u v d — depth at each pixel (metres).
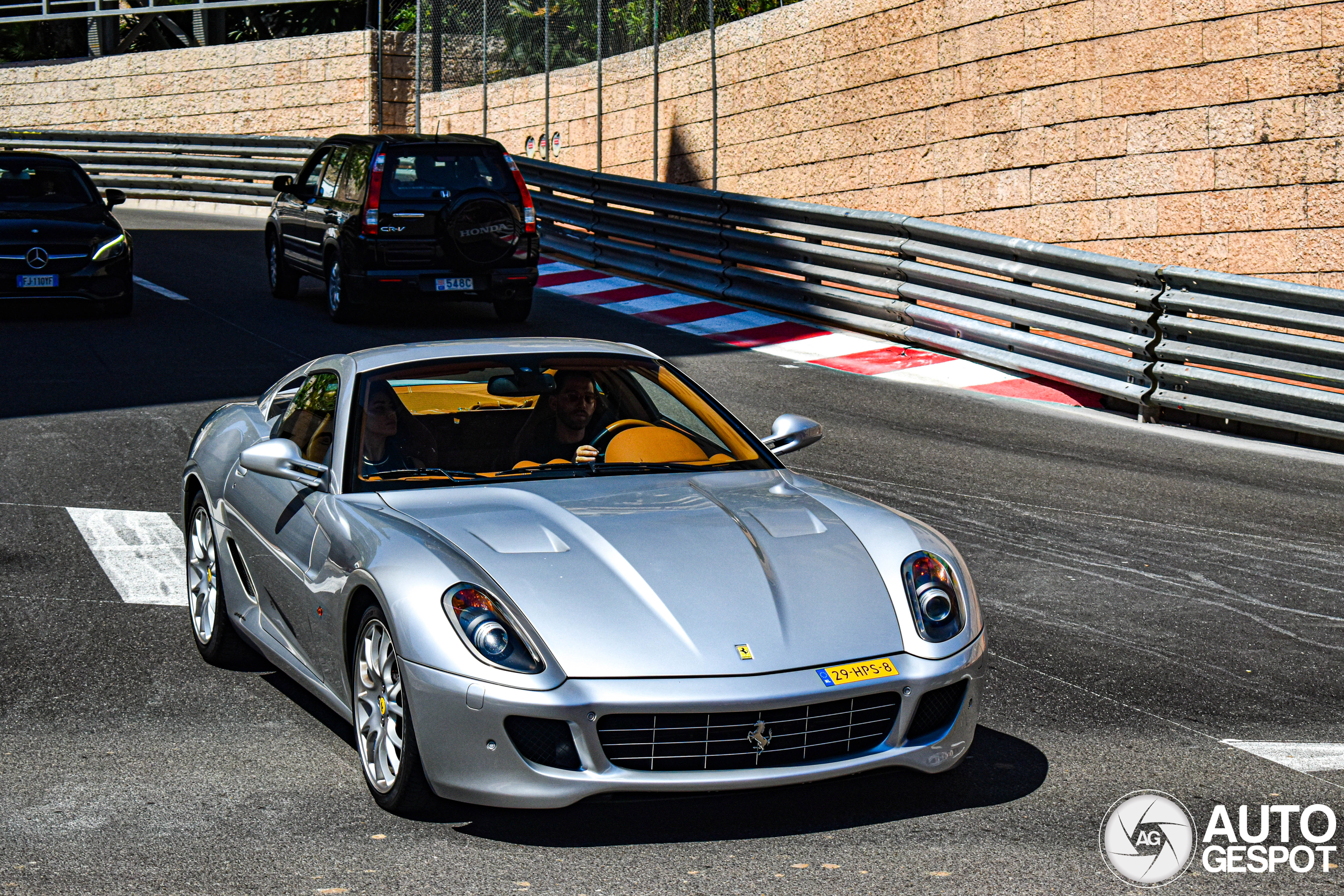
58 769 4.38
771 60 17.84
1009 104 14.01
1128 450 9.46
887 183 15.92
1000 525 7.57
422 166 13.58
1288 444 9.82
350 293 13.55
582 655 3.72
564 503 4.43
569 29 21.95
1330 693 5.18
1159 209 12.48
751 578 4.02
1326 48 11.14
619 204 17.27
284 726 4.80
